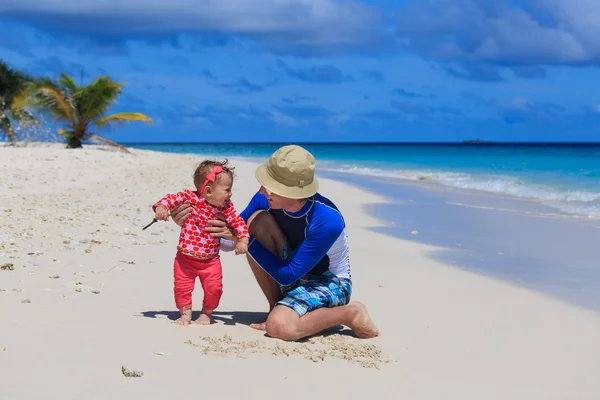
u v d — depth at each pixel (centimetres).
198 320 479
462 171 2934
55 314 459
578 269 748
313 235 466
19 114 3419
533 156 5162
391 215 1244
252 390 343
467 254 839
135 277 611
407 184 2083
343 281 490
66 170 1930
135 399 314
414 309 554
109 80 3084
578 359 432
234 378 359
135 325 450
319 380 368
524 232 1037
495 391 368
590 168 3072
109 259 684
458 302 585
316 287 477
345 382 368
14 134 3441
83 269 629
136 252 732
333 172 2900
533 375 398
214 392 335
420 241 941
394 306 563
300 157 453
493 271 733
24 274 587
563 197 1628
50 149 2634
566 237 987
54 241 762
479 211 1318
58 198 1238
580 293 633
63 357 367
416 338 469
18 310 462
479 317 535
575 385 381
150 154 3388
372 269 730
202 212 469
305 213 466
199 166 475
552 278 700
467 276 703
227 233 468
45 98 3005
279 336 450
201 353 400
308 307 460
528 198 1609
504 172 2830
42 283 557
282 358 406
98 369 352
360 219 1180
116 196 1340
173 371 361
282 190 449
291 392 345
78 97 3034
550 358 432
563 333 495
